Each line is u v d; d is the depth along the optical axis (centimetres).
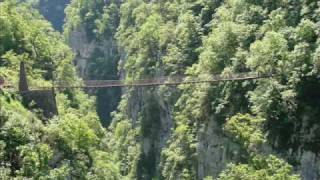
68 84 11625
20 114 7394
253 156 7794
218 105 9312
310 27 7975
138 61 15250
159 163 13000
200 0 13662
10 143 6762
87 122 10450
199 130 10175
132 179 14025
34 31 12519
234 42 9850
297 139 7594
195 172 10206
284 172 6900
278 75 7994
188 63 12538
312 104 7625
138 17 17850
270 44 8162
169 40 14212
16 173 6444
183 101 11438
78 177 7700
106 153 9944
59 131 7675
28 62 10819
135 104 15400
